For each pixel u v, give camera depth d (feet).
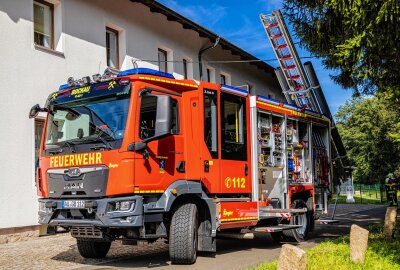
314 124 42.65
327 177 44.68
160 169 25.67
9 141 39.27
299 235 37.68
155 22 59.77
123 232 25.32
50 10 45.70
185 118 27.86
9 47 39.86
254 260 28.66
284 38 46.37
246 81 85.25
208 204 28.37
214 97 29.89
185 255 26.45
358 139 106.22
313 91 47.91
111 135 24.63
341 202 102.78
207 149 28.89
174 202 27.14
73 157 25.57
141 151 24.66
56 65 44.37
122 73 25.85
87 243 29.40
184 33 65.62
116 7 52.95
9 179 39.01
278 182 36.27
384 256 27.32
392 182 69.51
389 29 26.25
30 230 40.29
